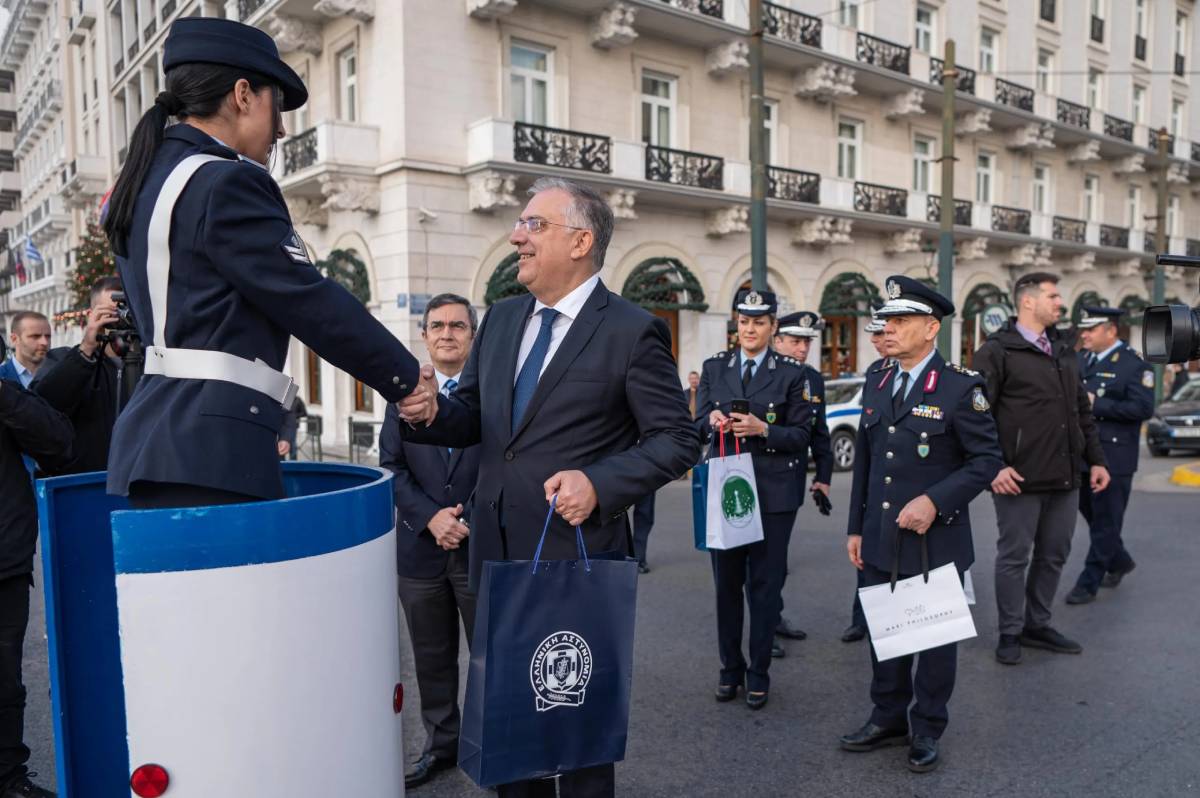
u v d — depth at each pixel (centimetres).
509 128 1357
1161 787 316
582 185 233
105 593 186
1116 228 2670
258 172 162
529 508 222
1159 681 424
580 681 202
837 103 1916
